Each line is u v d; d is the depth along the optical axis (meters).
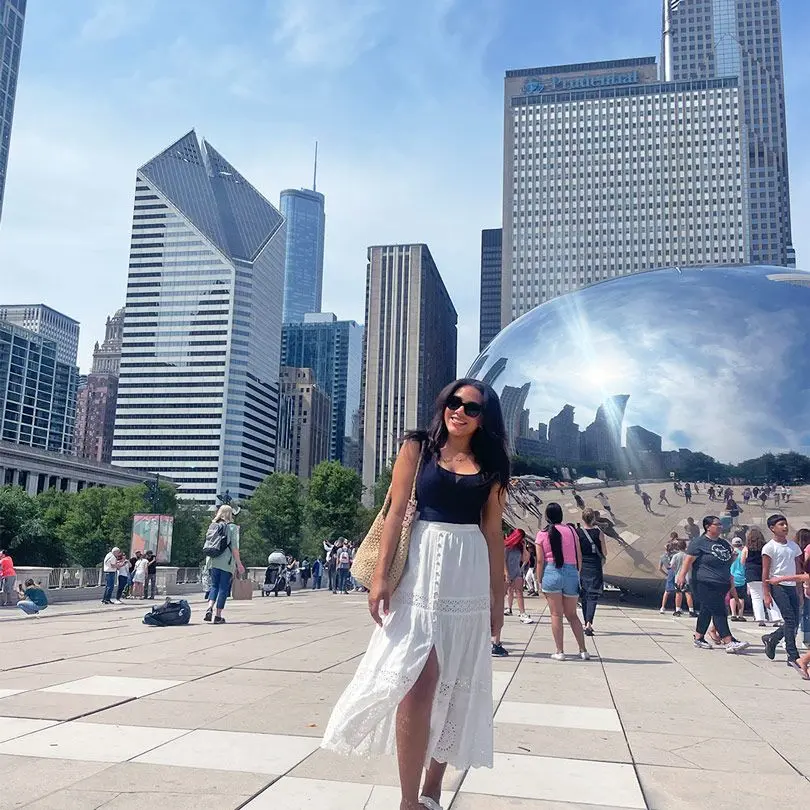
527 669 7.30
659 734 4.64
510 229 154.50
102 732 4.28
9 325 180.50
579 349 13.67
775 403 12.33
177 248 179.25
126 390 175.88
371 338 177.62
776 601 8.34
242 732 4.33
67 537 75.12
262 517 80.00
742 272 13.93
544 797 3.35
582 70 165.12
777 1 182.38
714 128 150.12
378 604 2.85
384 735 2.93
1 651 7.79
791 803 3.34
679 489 12.64
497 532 3.12
